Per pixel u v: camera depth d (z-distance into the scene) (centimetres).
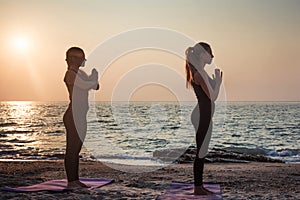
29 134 3206
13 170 888
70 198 555
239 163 1140
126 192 609
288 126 4131
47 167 953
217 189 637
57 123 4512
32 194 586
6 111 8188
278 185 699
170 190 623
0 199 549
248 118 5419
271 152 1948
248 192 629
